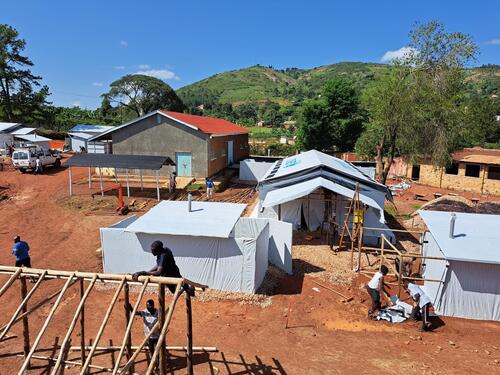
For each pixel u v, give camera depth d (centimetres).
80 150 5022
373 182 2117
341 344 1111
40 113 6353
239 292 1409
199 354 1048
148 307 961
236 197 2942
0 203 2719
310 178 2100
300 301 1373
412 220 2481
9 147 4391
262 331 1174
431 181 3912
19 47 5856
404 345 1108
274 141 7838
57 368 727
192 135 3209
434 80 2977
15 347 1070
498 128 6372
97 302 1341
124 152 3275
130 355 933
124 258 1494
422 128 2995
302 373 973
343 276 1600
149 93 7169
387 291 1484
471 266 1280
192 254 1437
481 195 3562
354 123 5094
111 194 2853
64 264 1709
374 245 1991
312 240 2017
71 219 2381
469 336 1176
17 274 891
